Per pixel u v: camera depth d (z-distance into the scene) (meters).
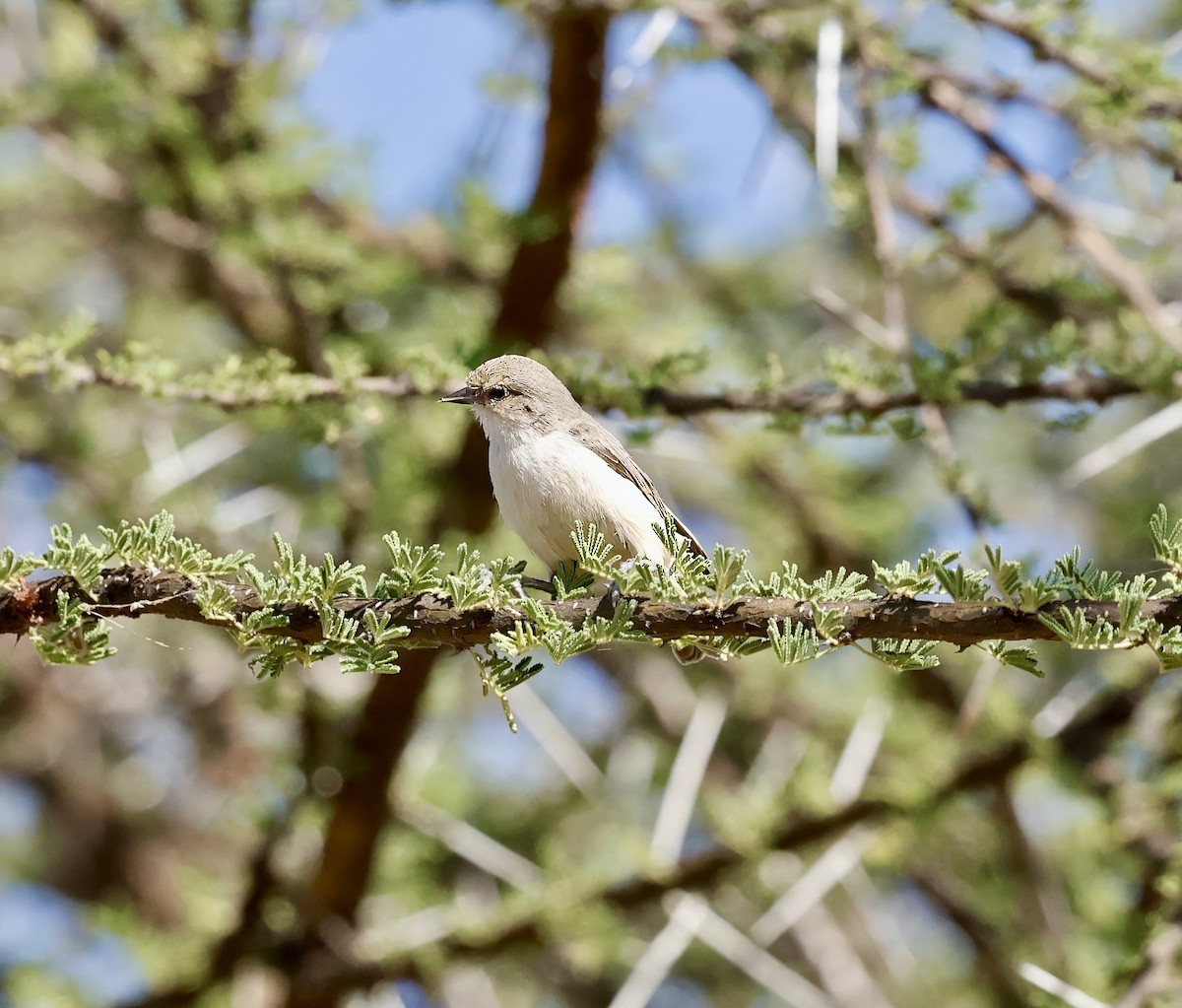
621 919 12.60
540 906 12.39
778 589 5.82
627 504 9.71
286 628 5.79
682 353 10.78
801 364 17.80
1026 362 10.43
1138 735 11.80
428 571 5.92
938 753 11.99
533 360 10.47
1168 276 15.86
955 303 16.73
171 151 13.07
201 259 15.05
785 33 11.52
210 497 13.80
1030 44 10.52
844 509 15.45
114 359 10.12
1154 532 5.39
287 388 10.03
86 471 14.89
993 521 10.11
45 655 5.74
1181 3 17.56
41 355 9.66
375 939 12.69
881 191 10.73
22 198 16.62
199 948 12.91
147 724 19.78
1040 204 11.60
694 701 18.23
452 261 15.45
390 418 13.20
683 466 18.77
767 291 17.62
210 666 17.42
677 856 12.94
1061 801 13.75
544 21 11.80
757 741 18.31
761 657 14.56
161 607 5.86
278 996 12.55
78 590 5.89
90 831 19.56
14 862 19.47
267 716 14.24
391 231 15.69
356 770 12.28
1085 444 17.80
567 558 9.97
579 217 12.45
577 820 16.73
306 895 12.82
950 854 14.48
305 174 12.78
